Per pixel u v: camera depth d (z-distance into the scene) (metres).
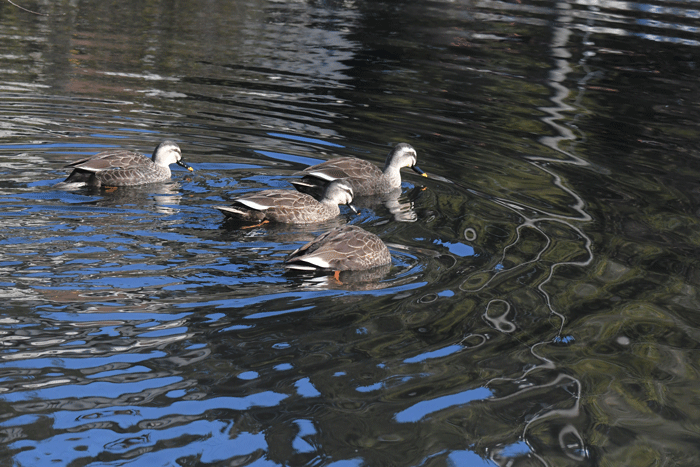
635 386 6.03
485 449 5.09
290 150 13.13
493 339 6.66
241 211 9.74
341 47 22.72
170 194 10.75
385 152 13.28
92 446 4.89
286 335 6.55
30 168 11.23
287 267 8.20
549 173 12.41
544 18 27.53
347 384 5.79
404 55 21.73
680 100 17.92
